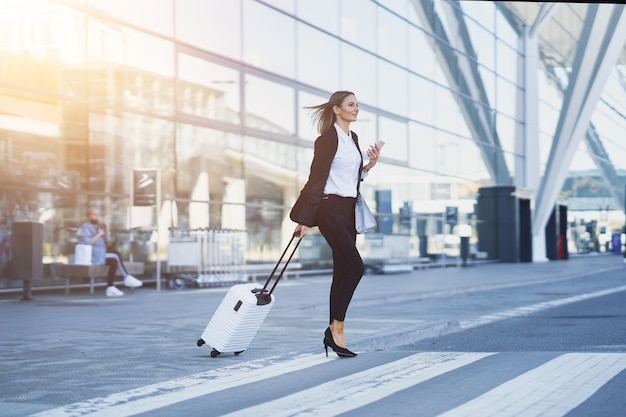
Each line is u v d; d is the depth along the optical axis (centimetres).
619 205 6900
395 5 3378
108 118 2034
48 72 1889
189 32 2278
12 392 674
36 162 1856
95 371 776
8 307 1534
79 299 1744
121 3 2072
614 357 848
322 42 2853
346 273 845
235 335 848
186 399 644
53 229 1892
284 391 673
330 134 827
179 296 1842
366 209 844
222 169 2391
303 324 1208
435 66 3747
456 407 601
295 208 832
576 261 5019
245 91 2484
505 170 4581
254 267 2420
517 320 1373
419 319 1314
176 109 2231
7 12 1803
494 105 4441
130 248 2089
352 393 662
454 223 3919
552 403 613
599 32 4422
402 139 3416
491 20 4412
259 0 2538
